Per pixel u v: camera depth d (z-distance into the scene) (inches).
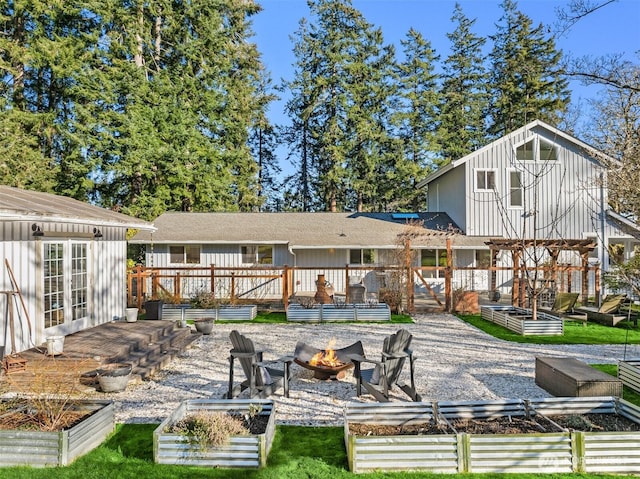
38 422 212.8
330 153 1428.4
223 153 1155.3
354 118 1418.6
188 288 810.2
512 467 184.7
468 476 181.6
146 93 1020.5
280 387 313.3
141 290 649.6
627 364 316.2
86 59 976.9
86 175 981.2
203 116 1147.9
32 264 354.6
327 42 1464.1
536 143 807.7
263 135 1648.6
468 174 813.9
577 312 621.9
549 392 296.4
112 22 1011.9
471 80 1555.1
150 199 1041.5
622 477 180.9
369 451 185.8
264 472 185.3
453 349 427.5
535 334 491.8
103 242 474.3
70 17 992.2
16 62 961.5
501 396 293.4
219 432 192.1
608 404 234.2
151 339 399.9
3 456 192.2
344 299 719.7
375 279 808.3
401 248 692.7
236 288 808.9
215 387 314.0
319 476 182.2
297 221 915.4
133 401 284.5
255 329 534.3
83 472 185.0
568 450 185.6
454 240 778.2
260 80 1494.8
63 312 396.8
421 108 1518.2
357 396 293.4
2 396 253.3
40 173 943.0
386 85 1508.4
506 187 813.2
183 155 1040.8
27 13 963.3
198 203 1158.3
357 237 810.2
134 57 1054.4
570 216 804.6
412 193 1455.5
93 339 378.3
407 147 1487.5
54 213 311.7
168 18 1082.1
